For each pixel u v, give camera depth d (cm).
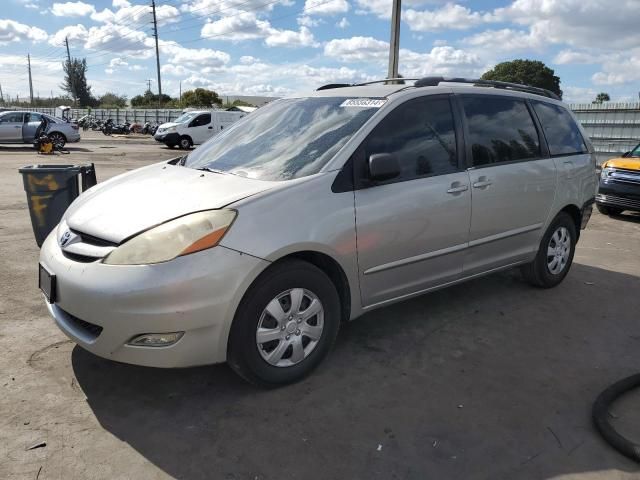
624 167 947
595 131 1836
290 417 295
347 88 427
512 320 438
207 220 286
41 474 245
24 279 496
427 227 375
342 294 350
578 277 561
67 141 2141
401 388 328
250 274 289
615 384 327
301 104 417
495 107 444
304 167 338
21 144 2288
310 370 332
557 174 480
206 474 250
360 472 254
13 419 284
